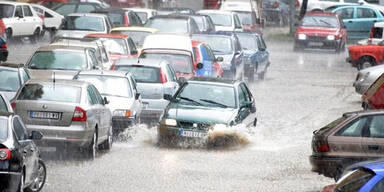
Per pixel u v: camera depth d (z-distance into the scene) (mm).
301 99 51344
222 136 33344
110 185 26000
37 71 40188
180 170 28922
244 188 26141
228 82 35969
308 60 75188
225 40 54719
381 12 89688
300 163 30969
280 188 26359
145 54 46531
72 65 41375
